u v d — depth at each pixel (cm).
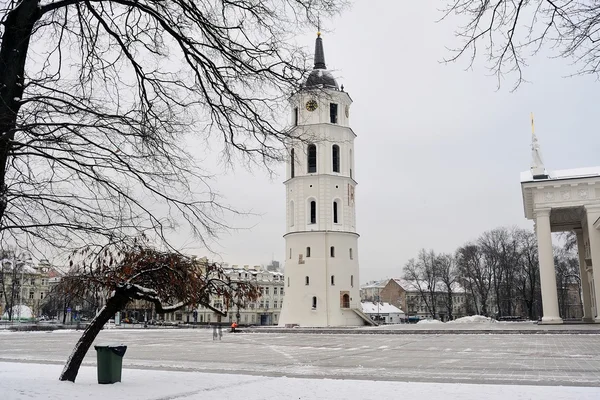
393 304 13312
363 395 1012
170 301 1134
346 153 6331
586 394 988
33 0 834
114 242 879
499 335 3375
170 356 2173
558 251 8812
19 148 768
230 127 999
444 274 9994
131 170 863
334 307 5916
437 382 1228
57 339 3750
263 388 1108
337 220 6191
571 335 3127
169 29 950
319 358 2033
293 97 965
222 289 1040
